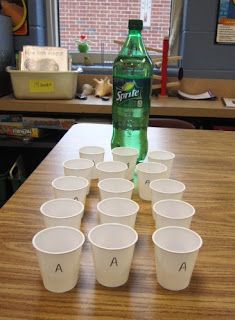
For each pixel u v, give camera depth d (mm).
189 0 1660
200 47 1731
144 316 310
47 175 625
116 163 566
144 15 1872
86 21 1920
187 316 311
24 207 503
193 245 357
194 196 564
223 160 750
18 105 1507
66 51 1595
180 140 901
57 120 1558
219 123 1592
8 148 1856
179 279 336
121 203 446
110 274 337
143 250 409
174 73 1789
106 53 1941
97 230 365
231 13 1665
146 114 612
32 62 1549
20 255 390
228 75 1770
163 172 538
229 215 502
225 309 321
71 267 328
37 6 1752
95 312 313
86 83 1802
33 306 318
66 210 435
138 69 594
